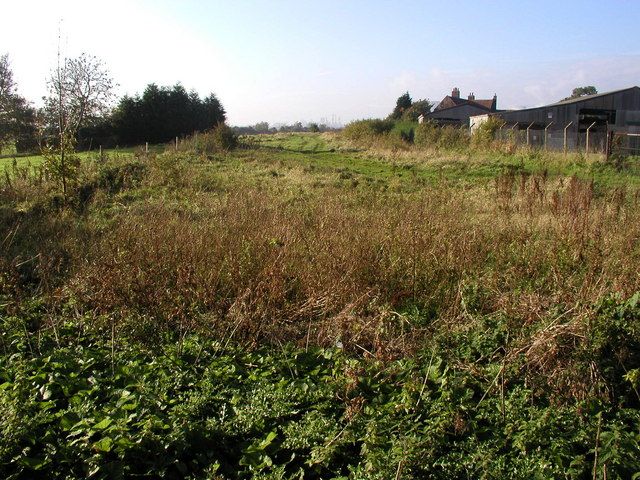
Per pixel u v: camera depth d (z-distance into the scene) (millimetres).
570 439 3922
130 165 16734
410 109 60844
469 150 26453
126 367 4910
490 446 3895
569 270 7117
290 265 7078
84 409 4160
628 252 7555
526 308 5410
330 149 33719
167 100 42062
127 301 6117
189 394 4539
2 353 5543
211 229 8805
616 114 36406
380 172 21859
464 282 6543
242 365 5191
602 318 4676
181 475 3799
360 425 4070
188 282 6438
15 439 3779
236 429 4102
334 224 9094
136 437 3826
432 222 8906
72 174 14398
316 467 3793
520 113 36094
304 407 4449
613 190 13609
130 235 8484
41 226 10602
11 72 38875
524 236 8477
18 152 38406
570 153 22547
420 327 5820
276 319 6016
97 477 3629
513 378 4629
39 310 6738
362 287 6559
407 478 3512
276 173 19812
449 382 4473
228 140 29875
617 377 4531
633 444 3729
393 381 4734
